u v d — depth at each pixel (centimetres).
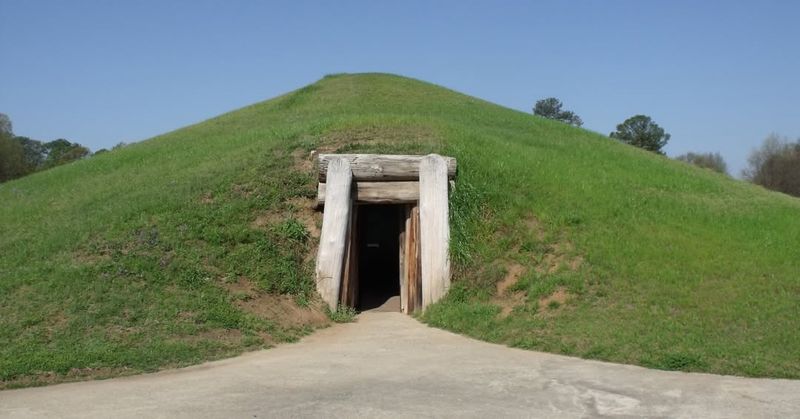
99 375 721
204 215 1154
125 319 868
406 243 1205
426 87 2650
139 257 1020
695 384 644
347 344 883
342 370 718
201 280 998
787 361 706
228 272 1037
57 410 582
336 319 1055
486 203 1210
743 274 972
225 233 1112
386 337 929
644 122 5628
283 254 1109
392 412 561
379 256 1778
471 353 802
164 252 1045
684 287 933
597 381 656
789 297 888
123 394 631
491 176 1285
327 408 572
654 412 561
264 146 1445
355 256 1225
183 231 1105
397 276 1673
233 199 1207
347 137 1437
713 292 916
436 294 1091
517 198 1220
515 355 787
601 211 1199
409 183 1213
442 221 1143
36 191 1589
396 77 2823
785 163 5166
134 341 819
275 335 918
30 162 5753
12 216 1320
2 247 1104
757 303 872
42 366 722
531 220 1171
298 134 1495
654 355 738
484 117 2138
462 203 1195
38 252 1052
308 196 1232
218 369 738
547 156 1545
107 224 1121
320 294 1082
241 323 919
